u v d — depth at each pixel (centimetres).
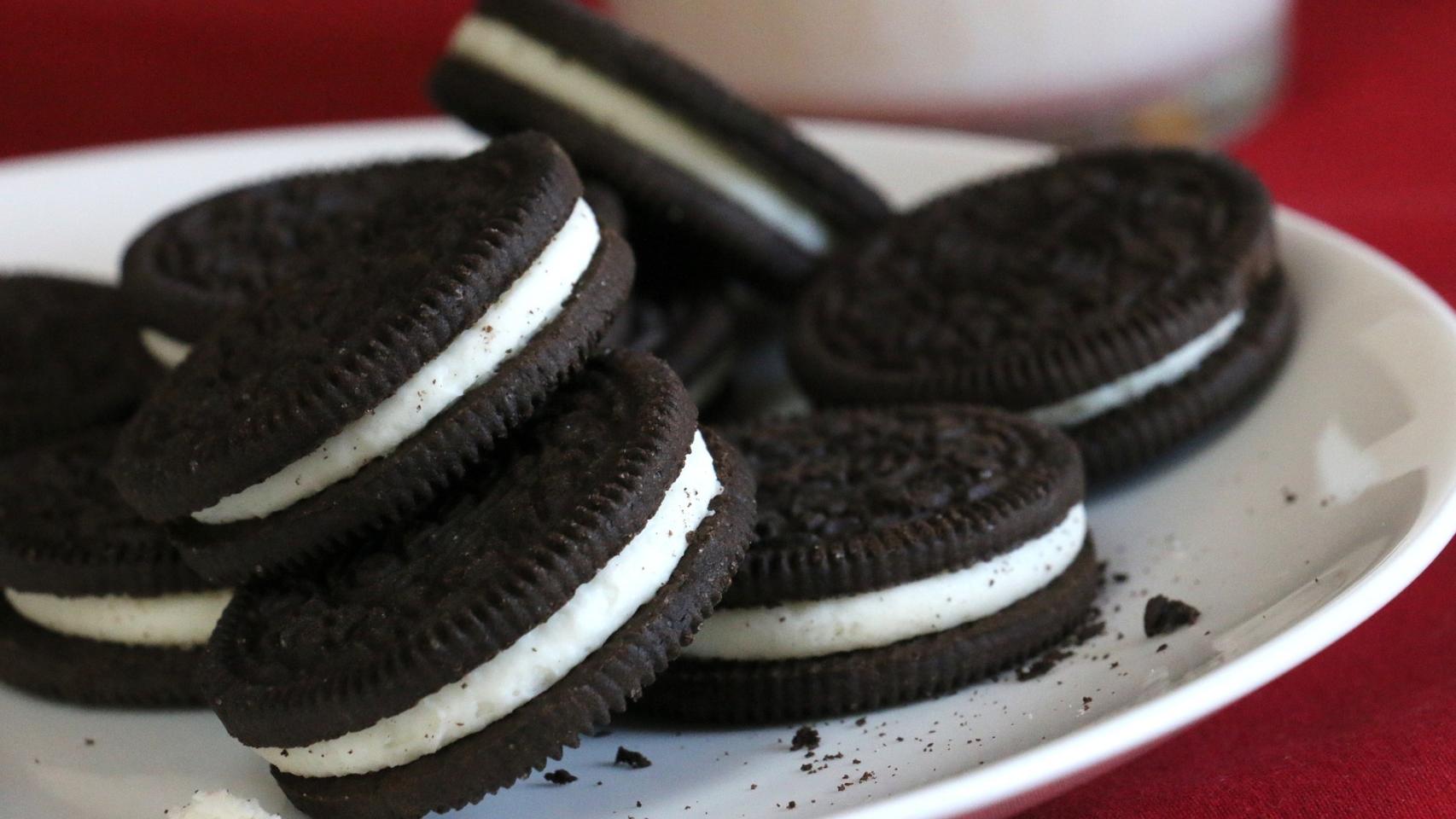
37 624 27
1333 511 25
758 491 25
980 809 22
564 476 23
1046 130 38
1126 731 22
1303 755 24
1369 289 27
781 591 24
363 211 29
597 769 24
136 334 31
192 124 51
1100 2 37
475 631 23
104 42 51
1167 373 27
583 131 30
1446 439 24
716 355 31
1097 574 26
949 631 25
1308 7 47
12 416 30
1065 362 27
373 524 24
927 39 37
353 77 51
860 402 28
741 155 31
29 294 32
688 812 23
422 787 23
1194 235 28
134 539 26
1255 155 39
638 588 23
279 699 23
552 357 24
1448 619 26
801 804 23
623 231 30
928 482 25
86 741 26
